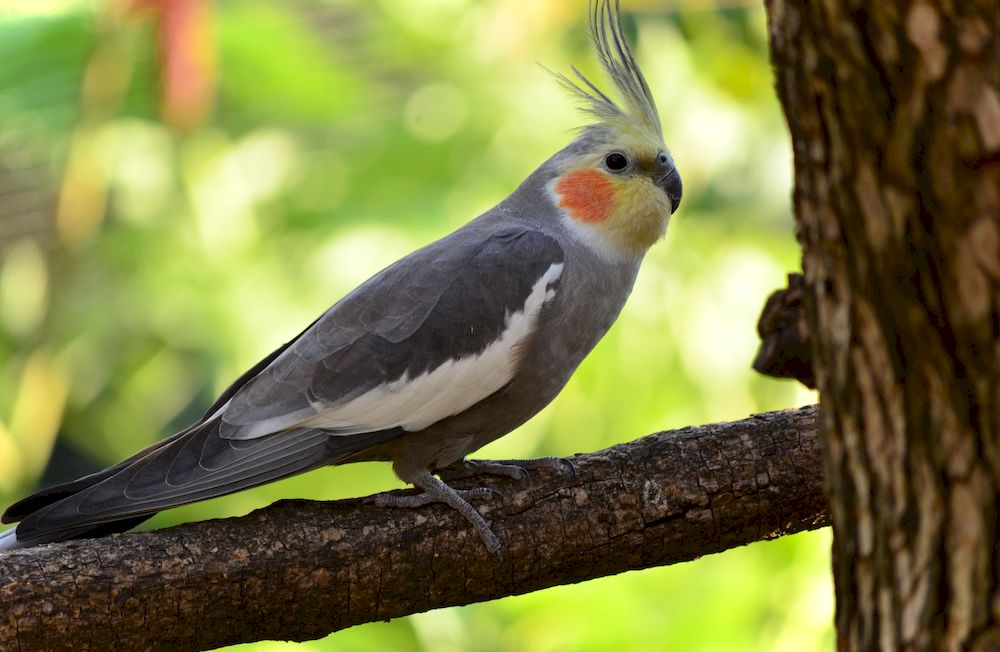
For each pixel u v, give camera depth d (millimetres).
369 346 5402
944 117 2508
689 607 8164
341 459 5461
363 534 4648
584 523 4844
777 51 2863
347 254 10000
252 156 10508
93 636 4273
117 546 4379
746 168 10383
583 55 10297
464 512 4777
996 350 2592
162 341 11125
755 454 4930
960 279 2598
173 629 4395
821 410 3164
